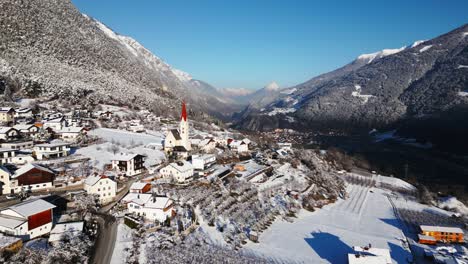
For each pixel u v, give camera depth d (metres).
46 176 91.81
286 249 89.12
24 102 186.88
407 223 120.69
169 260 68.50
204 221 90.62
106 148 132.88
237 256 77.81
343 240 99.38
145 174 115.06
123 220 81.31
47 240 67.88
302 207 125.44
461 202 151.50
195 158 127.19
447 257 90.19
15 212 67.75
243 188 118.56
